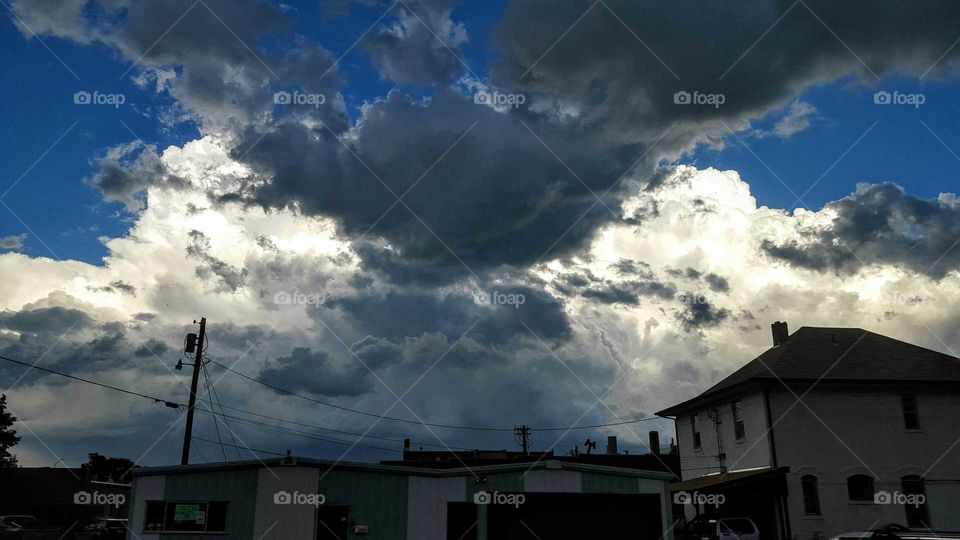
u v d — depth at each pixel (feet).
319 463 68.13
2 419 185.06
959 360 106.22
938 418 100.48
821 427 97.91
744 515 96.84
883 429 98.99
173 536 68.44
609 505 78.07
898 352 108.06
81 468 200.13
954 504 96.43
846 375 100.37
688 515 106.83
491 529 75.46
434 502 74.43
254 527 66.18
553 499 77.00
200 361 100.78
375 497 71.46
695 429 117.91
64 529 140.87
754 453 99.96
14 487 183.21
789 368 102.32
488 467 76.33
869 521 94.63
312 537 65.98
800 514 93.45
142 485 71.20
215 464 69.77
